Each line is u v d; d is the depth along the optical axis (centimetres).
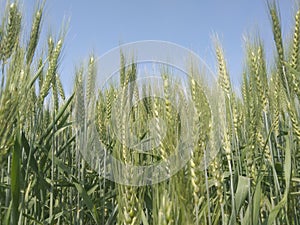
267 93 50
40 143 44
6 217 30
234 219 32
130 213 27
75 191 52
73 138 51
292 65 46
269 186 49
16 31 35
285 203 39
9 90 27
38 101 45
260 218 42
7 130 27
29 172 45
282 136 59
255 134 48
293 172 47
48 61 48
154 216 26
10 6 35
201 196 27
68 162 60
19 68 30
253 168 42
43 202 42
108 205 49
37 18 41
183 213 25
